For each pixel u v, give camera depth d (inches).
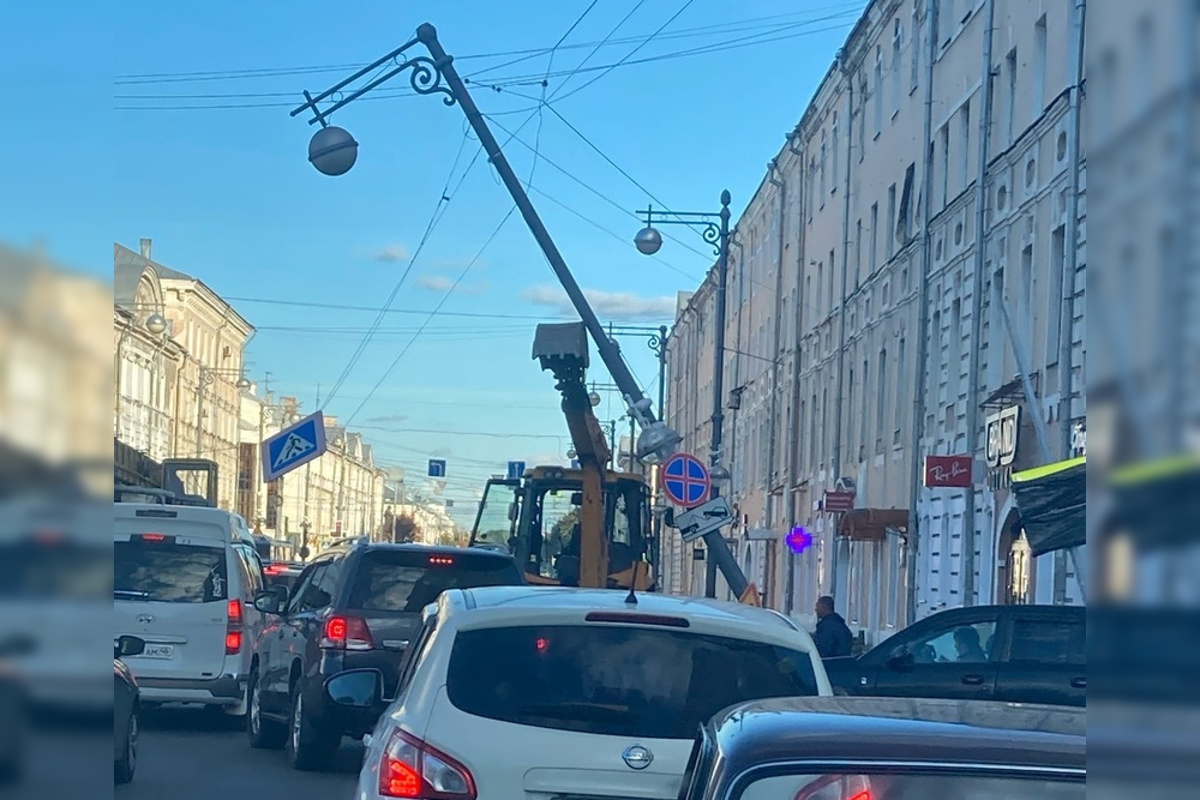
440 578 517.0
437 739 217.0
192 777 497.0
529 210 735.1
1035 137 887.1
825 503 1307.8
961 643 591.5
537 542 917.8
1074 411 781.3
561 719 220.8
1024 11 938.7
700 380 2733.8
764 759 144.9
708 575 1138.0
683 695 226.2
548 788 214.7
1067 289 792.3
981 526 967.6
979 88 1036.5
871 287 1390.3
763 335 2094.0
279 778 500.1
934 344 1138.7
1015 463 876.6
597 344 780.6
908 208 1250.6
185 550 639.8
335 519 3971.5
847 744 145.3
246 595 657.6
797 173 1843.0
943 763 142.2
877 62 1409.9
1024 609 590.6
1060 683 575.2
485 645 229.1
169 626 629.0
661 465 810.2
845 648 780.0
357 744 612.7
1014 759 141.9
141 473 1412.4
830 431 1577.3
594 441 800.3
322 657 503.5
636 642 231.1
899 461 1243.8
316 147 683.4
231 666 632.4
